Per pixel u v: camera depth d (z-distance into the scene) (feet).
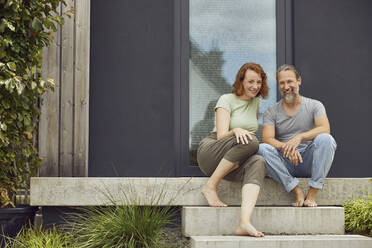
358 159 12.75
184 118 12.70
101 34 12.55
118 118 12.44
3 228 9.32
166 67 12.73
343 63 12.90
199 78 12.90
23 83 9.34
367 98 12.87
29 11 9.73
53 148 11.32
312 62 12.91
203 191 9.20
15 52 9.51
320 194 9.91
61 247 8.32
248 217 8.32
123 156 12.37
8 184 9.56
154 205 9.51
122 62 12.58
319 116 9.82
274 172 9.46
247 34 13.03
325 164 9.21
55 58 11.48
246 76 9.57
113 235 8.48
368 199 9.82
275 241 7.84
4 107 9.15
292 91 9.75
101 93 12.44
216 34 13.04
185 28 12.91
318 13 13.01
